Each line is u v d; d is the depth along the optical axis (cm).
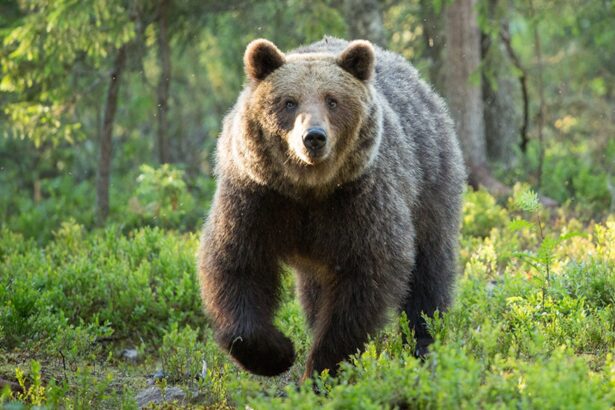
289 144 968
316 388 965
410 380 800
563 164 2569
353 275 1012
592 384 770
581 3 2489
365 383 807
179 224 2159
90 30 2123
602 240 1475
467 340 993
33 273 1447
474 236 1853
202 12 2559
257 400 790
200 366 1077
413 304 1212
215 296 1022
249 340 995
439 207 1222
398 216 1038
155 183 2162
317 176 970
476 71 2273
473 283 1334
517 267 1556
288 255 1056
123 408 897
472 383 767
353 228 1001
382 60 1245
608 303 1192
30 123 2259
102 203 2330
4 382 953
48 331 1192
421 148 1186
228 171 1027
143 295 1376
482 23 2244
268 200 1005
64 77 2278
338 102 981
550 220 2045
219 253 1024
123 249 1628
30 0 2170
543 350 916
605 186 2292
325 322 1022
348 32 2220
